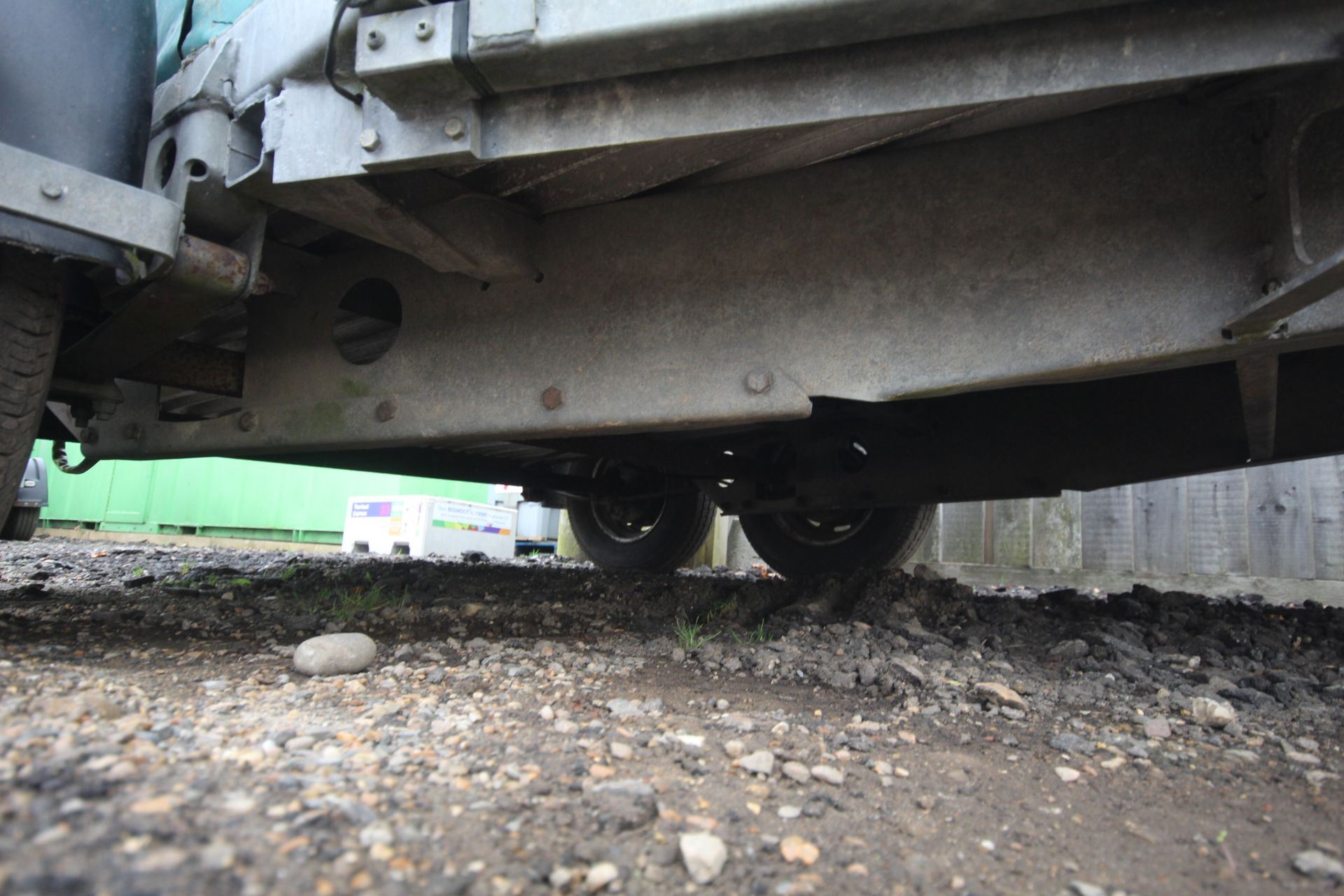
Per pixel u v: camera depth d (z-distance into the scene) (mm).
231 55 1992
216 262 2012
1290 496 5117
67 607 3023
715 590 3953
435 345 2420
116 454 3197
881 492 3902
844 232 1957
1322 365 2803
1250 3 1302
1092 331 1708
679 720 1747
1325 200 1518
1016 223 1797
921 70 1442
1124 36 1348
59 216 1701
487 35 1485
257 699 1713
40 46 1821
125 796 1033
